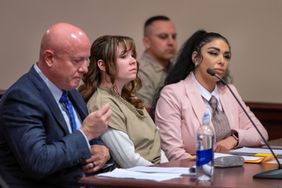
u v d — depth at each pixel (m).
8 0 6.53
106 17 6.54
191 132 4.51
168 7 6.52
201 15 6.49
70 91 3.62
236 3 6.46
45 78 3.38
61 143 3.19
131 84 4.18
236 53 6.48
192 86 4.65
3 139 3.25
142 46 6.53
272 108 6.42
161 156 4.26
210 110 4.64
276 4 6.43
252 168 3.39
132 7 6.53
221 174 3.14
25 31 6.54
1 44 6.54
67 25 3.38
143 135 4.08
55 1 6.53
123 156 3.93
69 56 3.32
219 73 4.60
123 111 4.02
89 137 3.26
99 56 4.02
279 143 4.85
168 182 2.81
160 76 6.10
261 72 6.47
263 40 6.45
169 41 6.22
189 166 3.38
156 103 4.88
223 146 4.54
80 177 3.32
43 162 3.10
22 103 3.21
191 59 4.75
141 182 2.81
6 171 3.22
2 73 6.56
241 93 6.51
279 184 2.87
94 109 3.93
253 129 4.77
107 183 2.81
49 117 3.27
